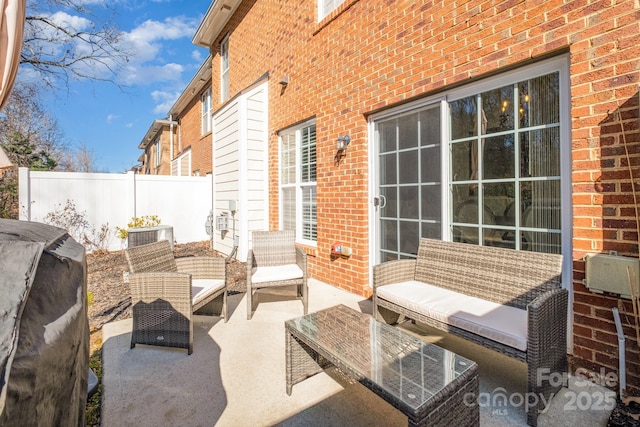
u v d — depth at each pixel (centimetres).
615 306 217
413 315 261
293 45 556
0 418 74
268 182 649
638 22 206
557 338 208
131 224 766
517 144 279
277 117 611
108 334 324
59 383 102
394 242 395
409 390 146
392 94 375
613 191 218
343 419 199
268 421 198
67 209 768
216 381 241
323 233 494
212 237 839
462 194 321
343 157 453
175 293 285
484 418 195
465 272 286
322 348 189
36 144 1545
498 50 279
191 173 1352
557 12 244
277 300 426
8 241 102
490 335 208
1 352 79
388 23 379
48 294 109
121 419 200
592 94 226
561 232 254
